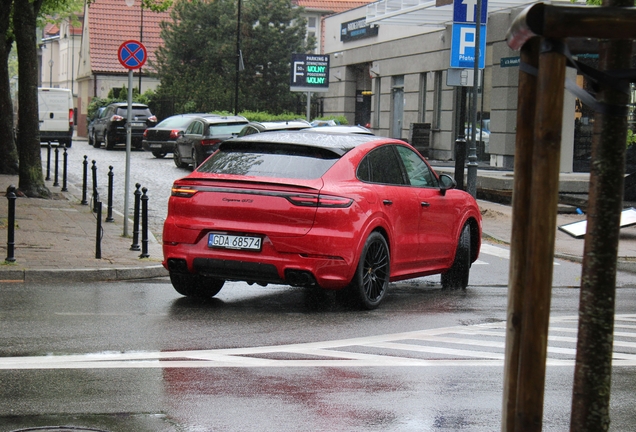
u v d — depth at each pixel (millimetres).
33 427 5742
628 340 9312
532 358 3066
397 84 46438
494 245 18766
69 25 97562
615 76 2961
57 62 115125
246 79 60625
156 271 13102
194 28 61531
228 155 10742
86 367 7402
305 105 61812
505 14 34344
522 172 3230
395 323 9844
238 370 7426
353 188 10273
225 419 6043
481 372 7523
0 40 28062
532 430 3100
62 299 10773
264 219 10023
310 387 6922
